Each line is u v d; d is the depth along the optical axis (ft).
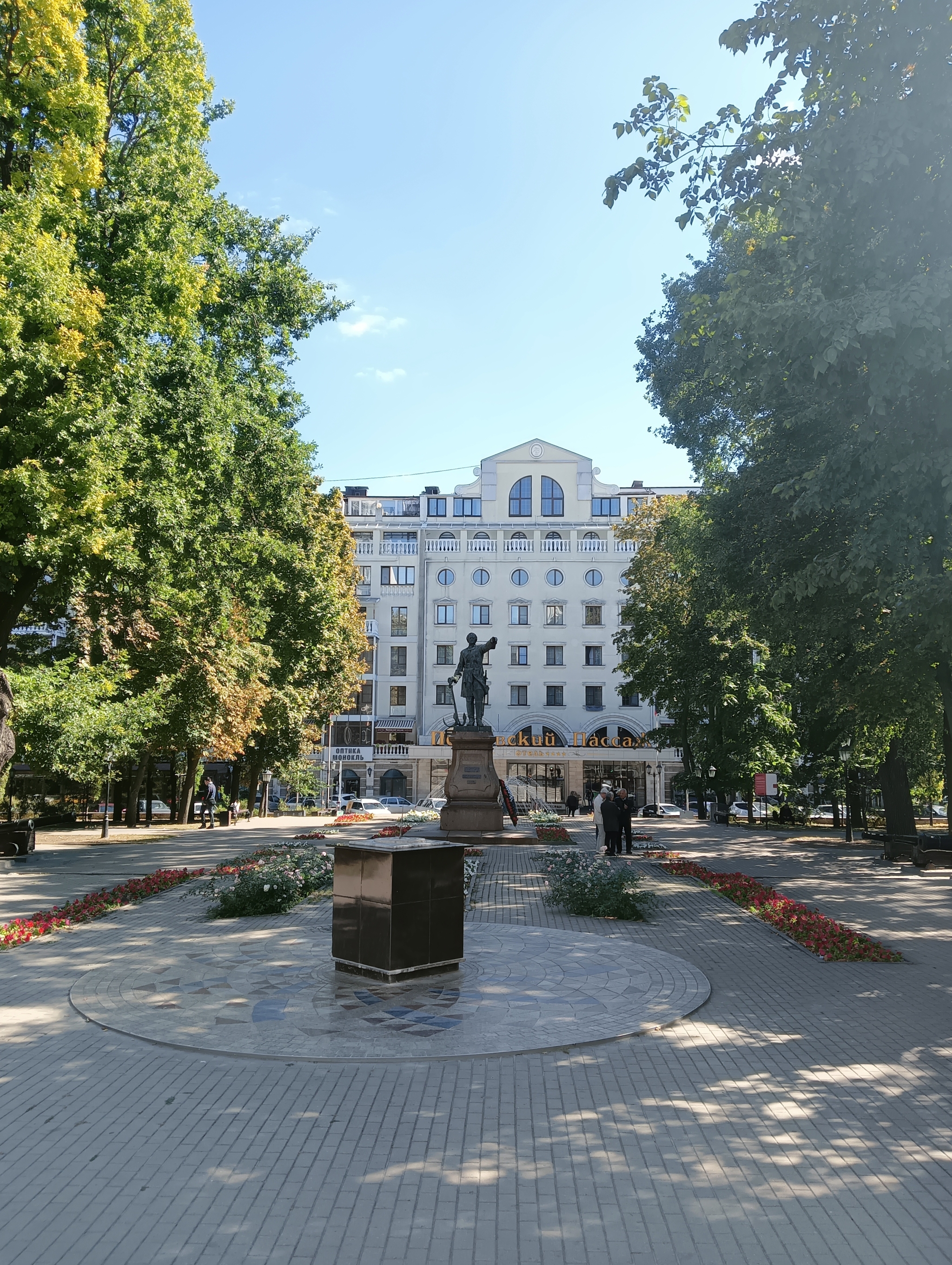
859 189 31.22
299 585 92.68
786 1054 24.59
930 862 69.97
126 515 64.18
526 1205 16.34
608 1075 22.85
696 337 44.60
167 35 68.49
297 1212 16.11
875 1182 17.30
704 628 104.12
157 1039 25.25
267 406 81.25
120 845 89.15
